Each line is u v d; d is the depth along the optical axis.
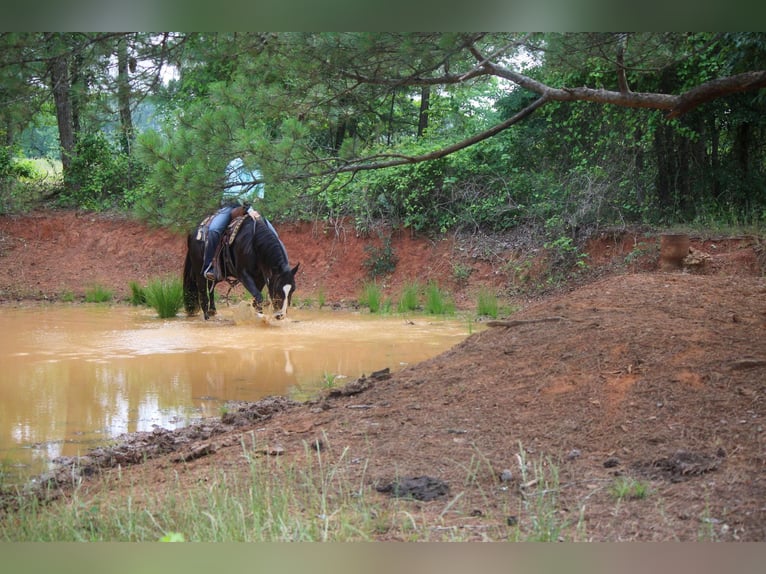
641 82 20.83
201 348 14.13
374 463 6.69
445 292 22.59
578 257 21.38
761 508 5.18
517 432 7.16
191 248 18.56
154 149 10.30
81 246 28.72
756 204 20.30
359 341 15.02
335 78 10.12
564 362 8.48
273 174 10.17
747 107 20.12
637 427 6.84
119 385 11.05
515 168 24.42
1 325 17.48
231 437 8.08
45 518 5.78
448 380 8.90
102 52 9.72
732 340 8.25
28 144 39.16
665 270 15.97
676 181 21.47
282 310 17.59
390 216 25.09
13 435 8.64
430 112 27.38
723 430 6.49
